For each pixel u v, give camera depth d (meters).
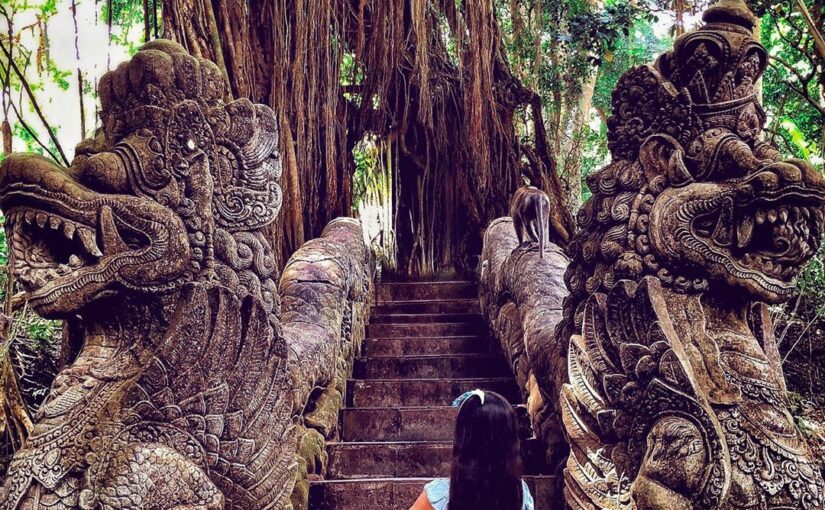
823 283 6.53
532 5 9.76
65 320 3.24
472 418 2.51
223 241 3.23
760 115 3.29
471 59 7.87
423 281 10.24
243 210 3.31
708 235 3.14
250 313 3.21
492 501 2.45
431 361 6.73
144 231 2.95
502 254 7.14
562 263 5.79
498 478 2.46
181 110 3.11
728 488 2.82
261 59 6.63
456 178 10.06
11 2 5.53
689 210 3.12
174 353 2.92
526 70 10.07
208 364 3.01
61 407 2.83
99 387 2.89
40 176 2.79
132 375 2.93
